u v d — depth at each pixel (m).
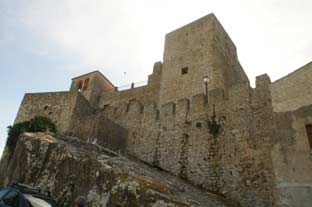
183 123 20.19
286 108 11.86
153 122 22.36
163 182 13.52
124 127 24.27
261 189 14.01
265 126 15.71
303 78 11.79
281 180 10.71
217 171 16.39
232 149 16.48
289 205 10.08
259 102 16.86
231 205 14.09
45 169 14.95
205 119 19.11
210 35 26.09
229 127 17.48
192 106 20.59
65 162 14.62
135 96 31.80
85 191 12.80
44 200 10.00
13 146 22.61
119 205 11.34
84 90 36.22
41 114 28.42
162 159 19.62
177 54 27.45
